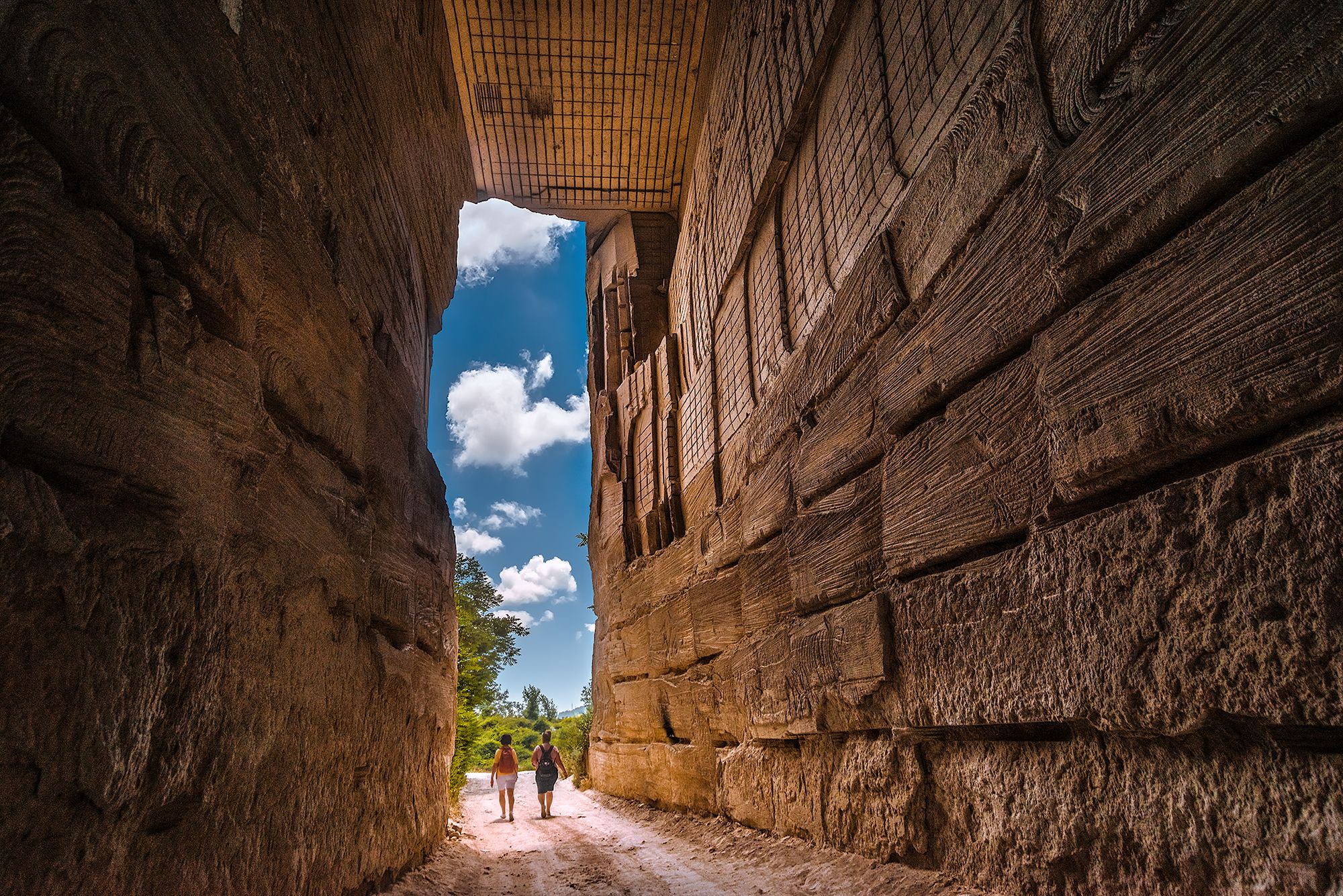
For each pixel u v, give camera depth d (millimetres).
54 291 2127
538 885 6332
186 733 2639
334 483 4477
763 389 8430
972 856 4441
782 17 7797
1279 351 2645
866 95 6105
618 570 14156
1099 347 3441
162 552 2539
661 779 10852
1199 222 2984
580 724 19812
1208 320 2922
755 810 7590
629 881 6289
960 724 4379
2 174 1979
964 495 4457
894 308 5316
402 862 5668
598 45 13156
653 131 14984
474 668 16625
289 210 3930
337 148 4887
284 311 3787
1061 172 3715
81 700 2119
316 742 3889
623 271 16891
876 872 5152
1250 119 2768
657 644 11656
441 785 7641
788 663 6812
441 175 9438
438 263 9344
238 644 3037
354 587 4629
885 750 5328
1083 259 3551
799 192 7652
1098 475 3449
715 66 11562
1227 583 2820
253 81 3588
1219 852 2957
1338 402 2557
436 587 7438
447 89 9734
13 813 1872
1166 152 3123
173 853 2557
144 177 2582
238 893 2961
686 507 11375
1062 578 3621
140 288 2568
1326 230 2512
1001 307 4160
